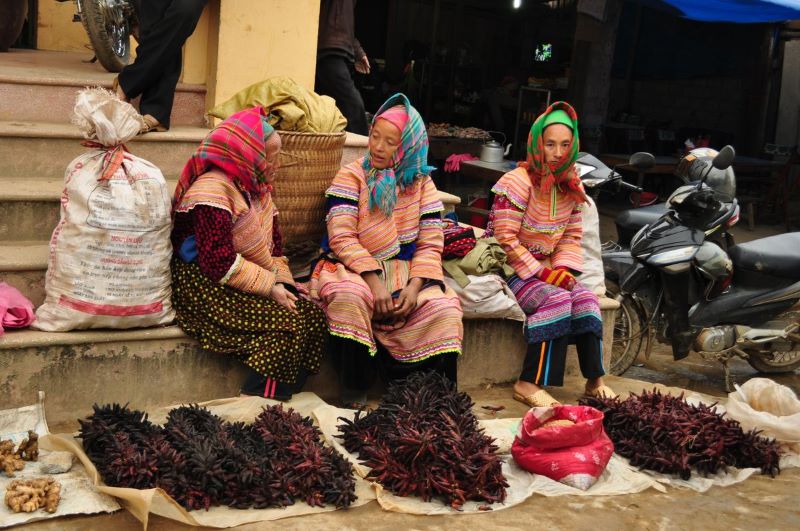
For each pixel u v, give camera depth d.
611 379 5.09
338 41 6.09
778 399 4.34
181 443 3.32
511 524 3.31
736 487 3.82
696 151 5.54
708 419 4.04
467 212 8.89
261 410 3.87
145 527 2.95
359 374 4.27
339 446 3.68
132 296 3.74
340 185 4.21
